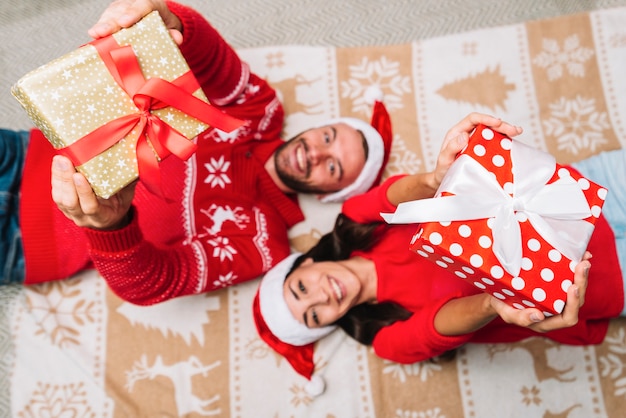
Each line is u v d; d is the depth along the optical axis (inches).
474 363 52.6
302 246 56.3
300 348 52.3
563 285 30.8
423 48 60.4
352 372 52.6
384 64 60.2
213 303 53.9
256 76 54.5
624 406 51.2
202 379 52.0
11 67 59.3
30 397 49.8
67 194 31.5
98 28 31.7
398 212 30.7
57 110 29.5
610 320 52.7
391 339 47.9
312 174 52.7
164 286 45.2
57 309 52.5
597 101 57.9
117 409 50.5
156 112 31.4
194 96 31.5
